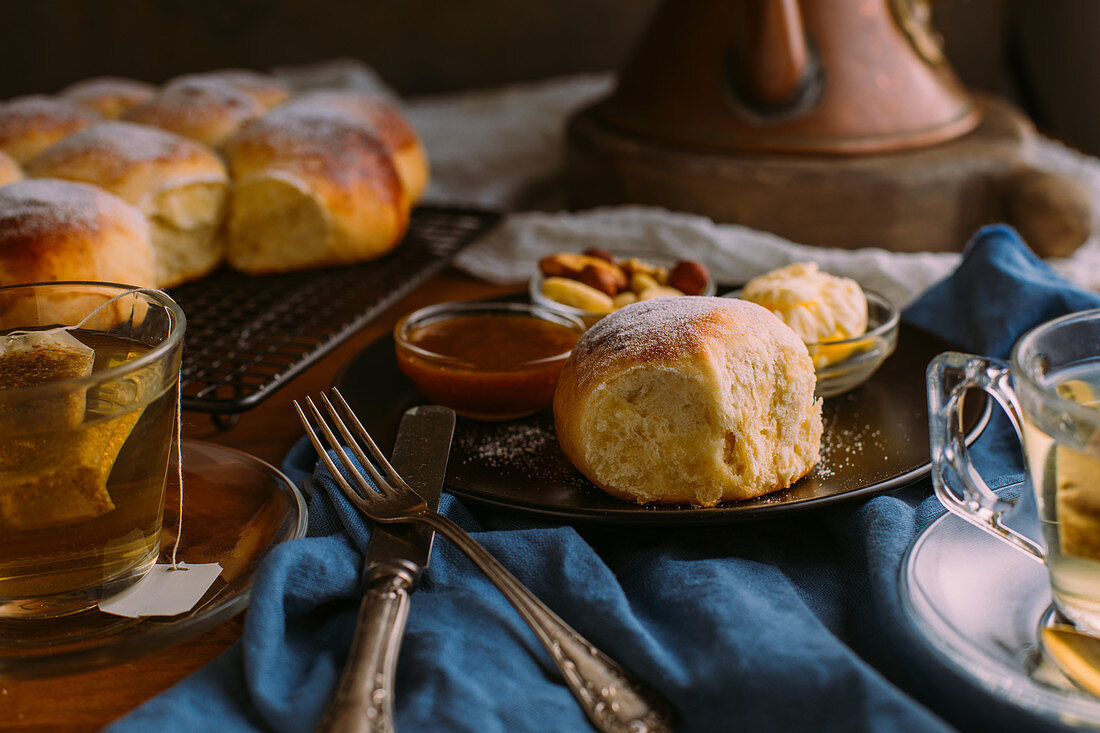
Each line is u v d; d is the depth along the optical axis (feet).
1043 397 1.04
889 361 1.64
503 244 2.16
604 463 1.31
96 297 1.29
